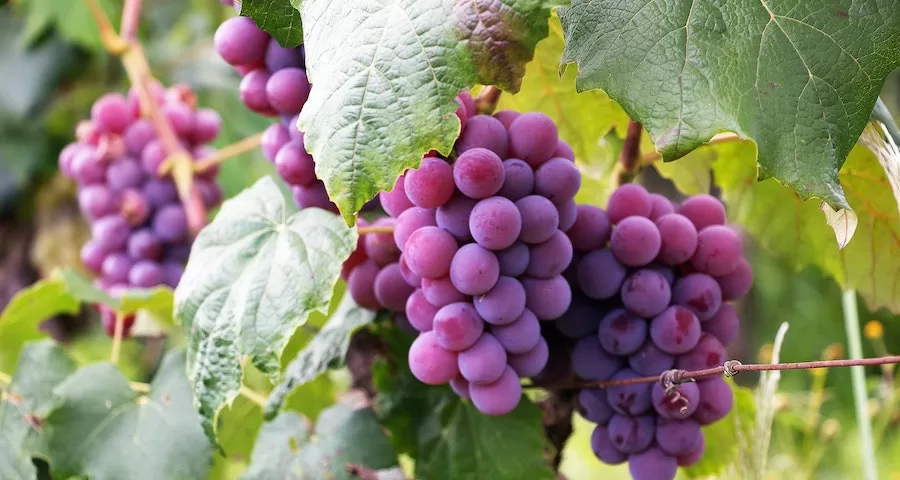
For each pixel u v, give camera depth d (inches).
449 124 20.8
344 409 26.4
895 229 25.8
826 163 21.1
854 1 21.4
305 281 23.5
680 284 24.2
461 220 22.5
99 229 32.7
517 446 25.4
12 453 26.2
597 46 21.5
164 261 33.4
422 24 21.0
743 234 28.0
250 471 26.2
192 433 26.0
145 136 32.8
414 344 23.2
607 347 24.0
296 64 24.2
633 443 24.2
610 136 29.0
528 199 22.6
